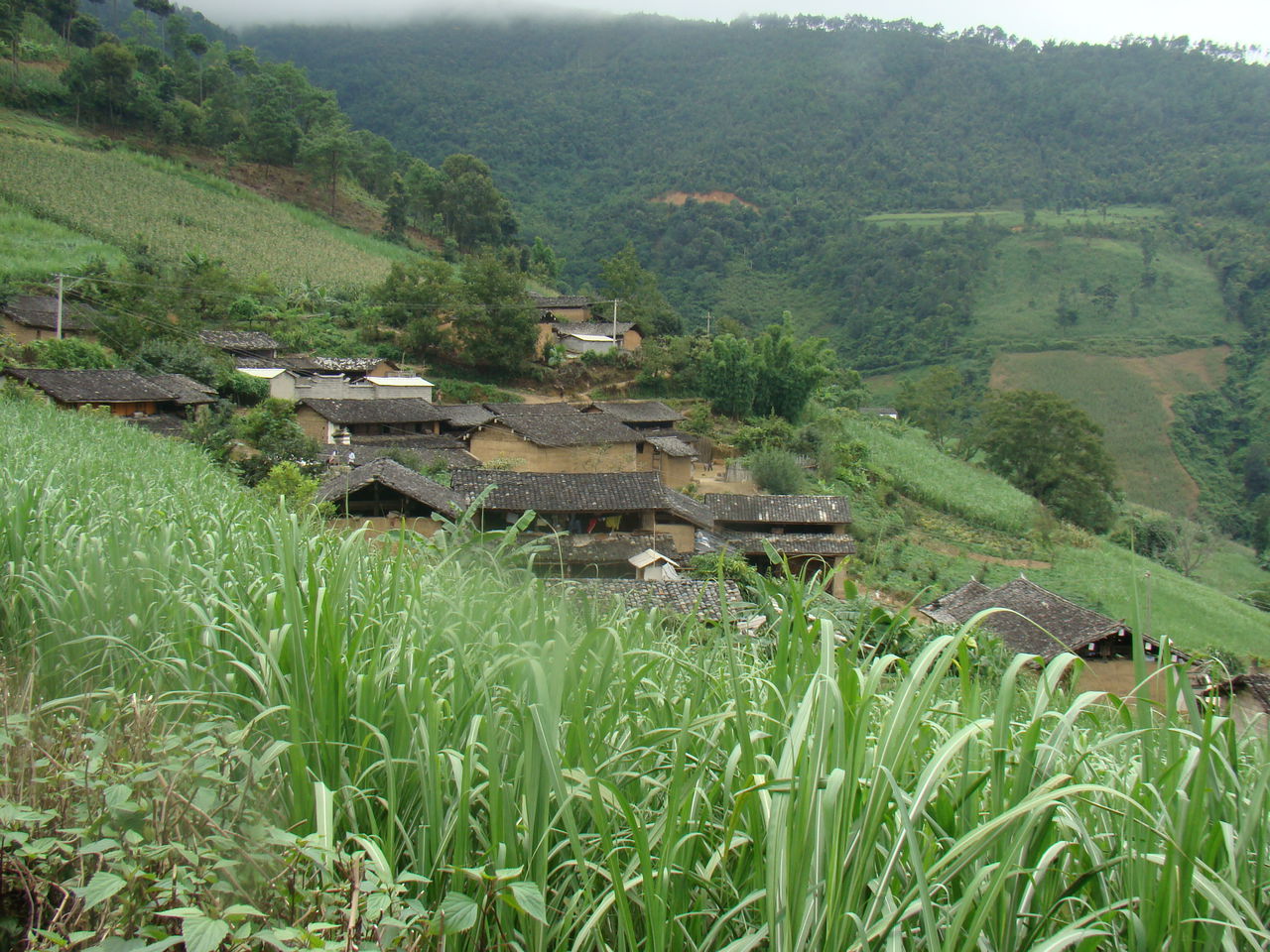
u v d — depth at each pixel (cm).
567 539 2188
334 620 277
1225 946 214
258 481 2111
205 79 7900
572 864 237
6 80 6781
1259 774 243
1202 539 4694
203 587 365
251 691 304
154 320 3878
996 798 229
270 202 6950
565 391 5094
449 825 238
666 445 3653
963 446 5581
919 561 3073
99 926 199
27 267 4134
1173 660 255
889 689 342
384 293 5122
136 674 327
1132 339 8169
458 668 284
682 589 1246
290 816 244
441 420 3688
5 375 2762
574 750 252
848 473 4075
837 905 202
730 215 11475
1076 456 4712
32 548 446
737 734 242
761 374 5028
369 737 263
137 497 650
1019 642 1675
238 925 196
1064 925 232
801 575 337
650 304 6253
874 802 203
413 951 210
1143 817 229
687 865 239
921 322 8806
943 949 204
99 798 226
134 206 5884
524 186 14100
